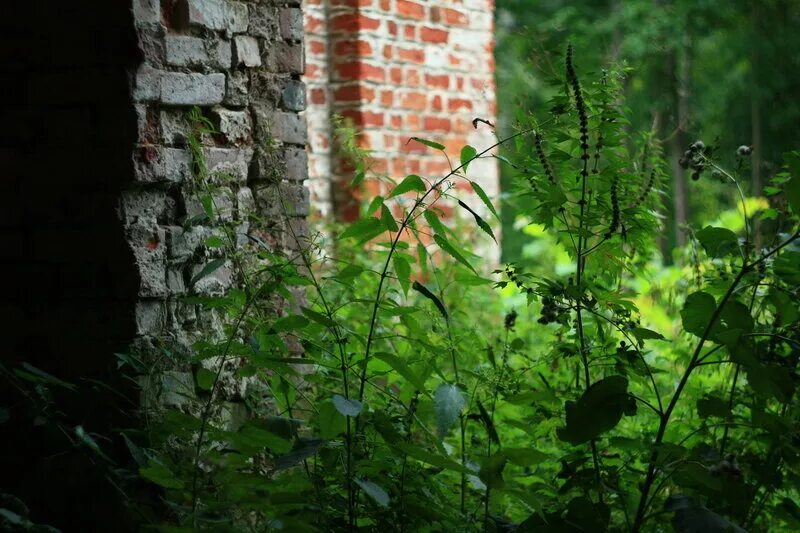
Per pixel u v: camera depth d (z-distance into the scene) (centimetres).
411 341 352
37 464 326
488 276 643
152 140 322
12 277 337
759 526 376
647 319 539
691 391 379
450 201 647
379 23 631
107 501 317
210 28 339
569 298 323
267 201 361
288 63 367
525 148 359
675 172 1529
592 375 393
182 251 331
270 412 358
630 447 316
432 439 305
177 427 289
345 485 302
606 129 334
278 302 359
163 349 313
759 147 1612
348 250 504
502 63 1833
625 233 329
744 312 295
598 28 1670
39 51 328
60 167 327
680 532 290
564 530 298
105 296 323
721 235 321
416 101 649
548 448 404
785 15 1634
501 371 341
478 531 317
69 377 327
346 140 388
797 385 317
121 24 316
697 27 1634
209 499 291
